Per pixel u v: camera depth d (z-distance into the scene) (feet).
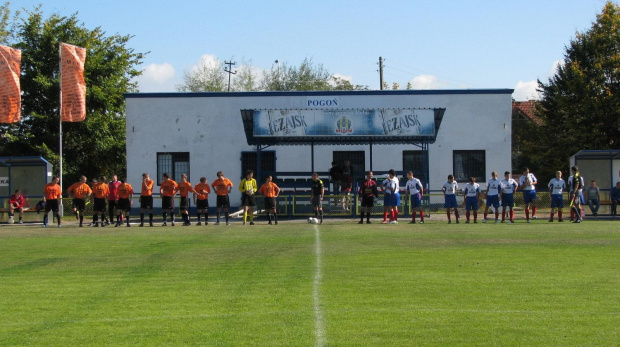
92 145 126.52
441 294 32.32
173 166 108.58
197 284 35.91
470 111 107.55
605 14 145.07
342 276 37.70
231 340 24.67
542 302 30.32
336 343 24.08
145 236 62.64
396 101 106.93
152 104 108.37
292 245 53.01
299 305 30.35
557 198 78.28
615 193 88.48
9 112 92.02
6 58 91.81
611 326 26.03
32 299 32.50
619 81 140.46
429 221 82.69
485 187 107.24
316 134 87.81
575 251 47.73
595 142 138.10
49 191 80.33
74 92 95.30
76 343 24.68
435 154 107.34
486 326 26.18
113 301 31.86
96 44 129.49
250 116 90.43
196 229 71.51
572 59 149.38
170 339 24.97
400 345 23.73
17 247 53.78
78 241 58.29
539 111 164.35
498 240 55.47
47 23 123.34
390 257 45.29
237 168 108.06
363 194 78.28
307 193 99.30
